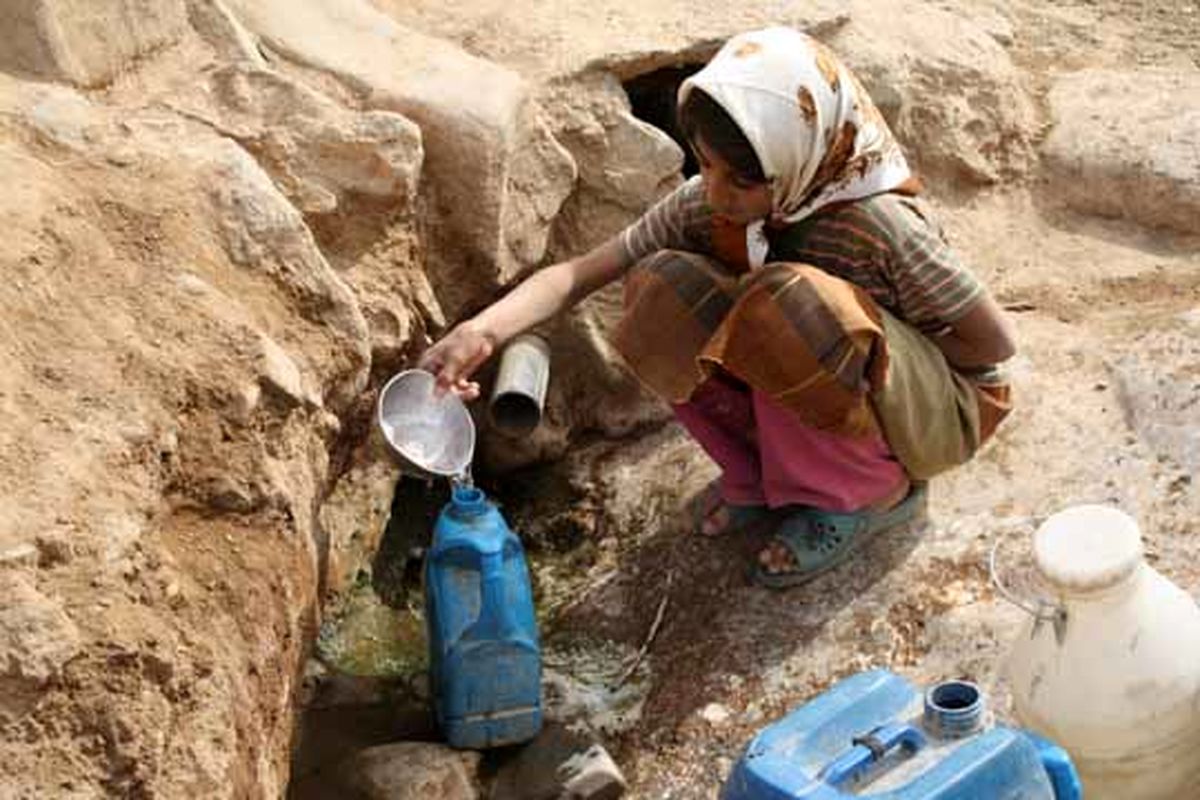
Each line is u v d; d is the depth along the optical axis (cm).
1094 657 291
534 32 418
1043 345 405
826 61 322
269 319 321
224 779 262
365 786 327
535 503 403
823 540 355
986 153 455
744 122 314
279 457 305
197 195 326
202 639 272
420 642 372
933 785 247
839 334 322
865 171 329
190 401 295
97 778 249
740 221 335
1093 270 433
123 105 347
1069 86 478
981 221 448
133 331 300
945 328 344
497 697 333
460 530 332
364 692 358
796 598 357
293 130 351
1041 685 297
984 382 356
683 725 340
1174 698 290
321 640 365
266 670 285
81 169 324
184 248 318
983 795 250
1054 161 456
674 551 376
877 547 363
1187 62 493
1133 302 421
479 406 401
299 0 391
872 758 253
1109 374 394
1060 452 378
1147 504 364
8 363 284
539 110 398
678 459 399
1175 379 385
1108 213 449
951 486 375
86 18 344
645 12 434
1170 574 348
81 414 281
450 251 380
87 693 252
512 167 381
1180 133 449
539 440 404
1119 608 290
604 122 404
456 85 376
